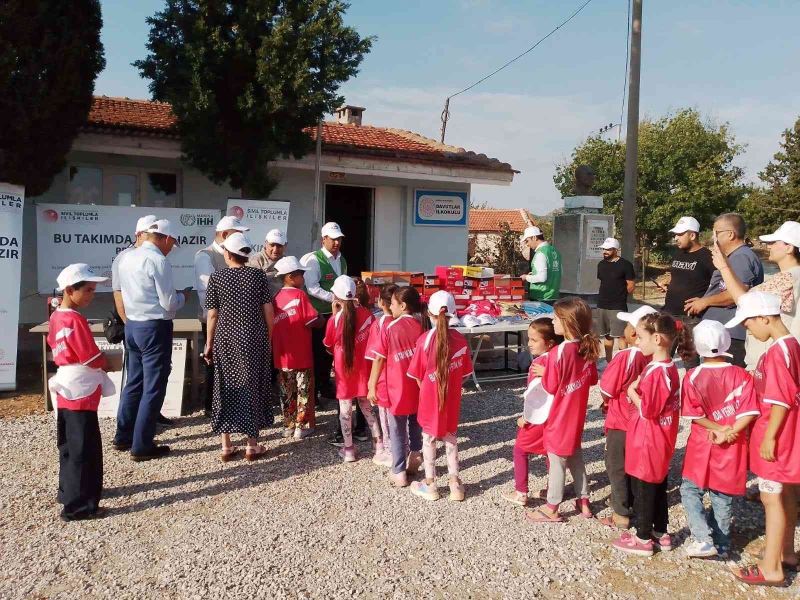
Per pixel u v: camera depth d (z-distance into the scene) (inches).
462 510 165.8
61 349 154.1
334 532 151.4
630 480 154.9
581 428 158.7
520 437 167.2
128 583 127.7
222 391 191.9
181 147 331.6
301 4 311.6
